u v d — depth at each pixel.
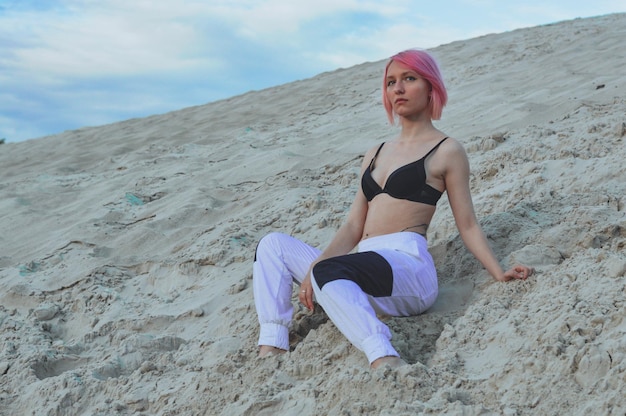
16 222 6.94
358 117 9.30
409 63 3.38
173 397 3.29
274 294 3.41
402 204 3.38
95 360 4.01
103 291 4.80
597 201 3.99
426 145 3.43
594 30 11.59
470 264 3.70
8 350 4.18
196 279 4.79
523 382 2.67
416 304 3.30
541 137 5.71
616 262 3.08
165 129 11.75
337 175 6.38
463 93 8.88
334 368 3.01
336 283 3.01
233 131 10.23
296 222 5.23
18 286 5.04
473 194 4.87
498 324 3.07
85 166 9.93
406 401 2.67
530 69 9.53
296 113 10.82
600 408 2.42
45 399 3.57
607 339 2.71
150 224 5.89
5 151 12.41
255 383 3.14
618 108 6.13
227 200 6.39
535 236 3.73
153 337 3.99
